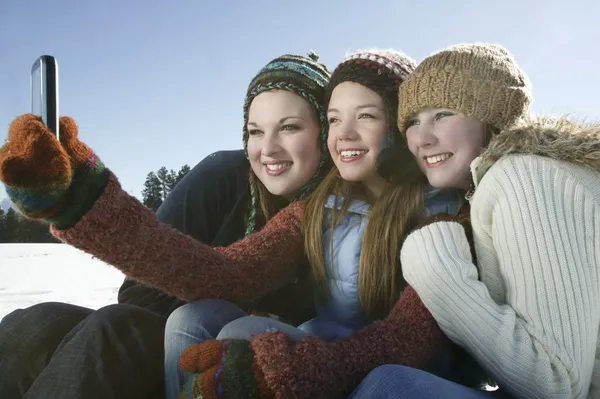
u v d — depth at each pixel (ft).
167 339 4.77
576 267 3.90
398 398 3.55
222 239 7.45
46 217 4.01
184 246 5.01
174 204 7.64
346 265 5.79
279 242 6.01
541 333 3.88
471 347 4.16
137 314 4.92
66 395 4.24
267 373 3.70
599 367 4.16
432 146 5.25
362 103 6.06
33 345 4.97
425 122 5.32
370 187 6.36
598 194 4.06
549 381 3.80
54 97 3.90
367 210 5.90
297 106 6.77
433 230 4.41
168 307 6.40
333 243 5.90
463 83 5.02
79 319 5.24
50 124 3.87
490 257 4.45
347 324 5.87
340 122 6.23
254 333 4.39
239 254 5.71
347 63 6.21
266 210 7.34
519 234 4.03
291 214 6.31
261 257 5.80
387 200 5.62
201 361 3.97
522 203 4.04
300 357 3.83
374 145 6.07
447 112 5.17
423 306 4.58
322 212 5.98
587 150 4.13
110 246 4.42
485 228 4.43
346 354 4.07
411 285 4.52
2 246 63.21
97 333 4.54
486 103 5.01
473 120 5.13
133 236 4.50
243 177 7.77
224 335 4.54
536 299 3.94
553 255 3.91
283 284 6.38
